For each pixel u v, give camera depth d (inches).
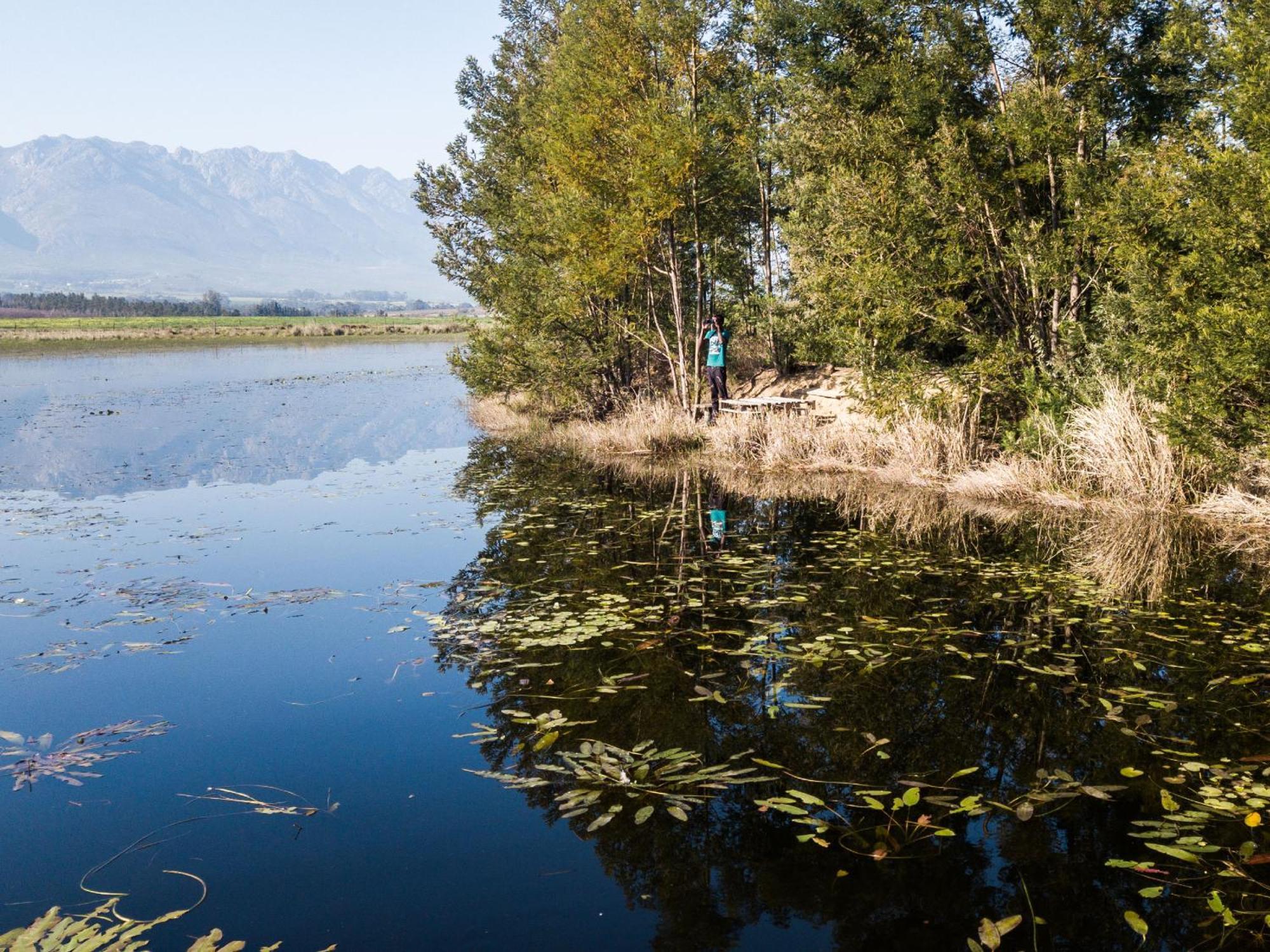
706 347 746.2
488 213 769.6
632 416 665.0
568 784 152.4
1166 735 167.2
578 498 455.2
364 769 158.7
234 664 215.6
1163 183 353.1
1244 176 318.0
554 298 681.6
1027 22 418.6
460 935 109.3
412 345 2507.4
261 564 317.1
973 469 468.4
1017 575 287.7
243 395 1085.1
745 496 452.1
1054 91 419.2
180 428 761.6
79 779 155.4
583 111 621.6
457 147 798.5
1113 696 187.3
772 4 524.4
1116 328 413.4
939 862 125.2
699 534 362.6
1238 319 320.2
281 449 653.3
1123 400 405.1
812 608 255.1
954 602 258.2
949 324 462.0
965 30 444.5
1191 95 408.5
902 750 162.6
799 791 145.9
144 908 116.2
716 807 142.6
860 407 526.9
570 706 186.9
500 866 126.3
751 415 607.2
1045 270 426.9
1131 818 136.5
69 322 3255.4
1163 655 212.1
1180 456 387.5
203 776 156.5
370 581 292.0
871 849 129.5
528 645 224.8
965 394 483.5
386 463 593.3
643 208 603.2
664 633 234.2
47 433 724.7
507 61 818.2
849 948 105.0
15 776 156.8
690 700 188.9
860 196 472.4
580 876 123.8
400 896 118.6
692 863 126.8
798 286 617.9
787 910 114.4
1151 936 107.0
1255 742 163.5
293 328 3189.0
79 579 295.4
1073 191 411.8
